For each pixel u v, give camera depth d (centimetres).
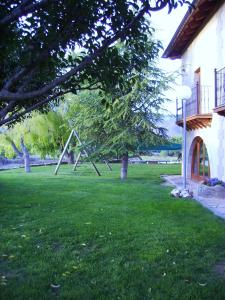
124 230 625
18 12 252
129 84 365
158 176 1775
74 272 436
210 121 1282
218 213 780
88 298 367
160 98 1488
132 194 1080
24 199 984
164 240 563
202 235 590
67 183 1409
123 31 290
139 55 380
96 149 1642
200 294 372
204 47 1365
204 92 1348
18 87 306
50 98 300
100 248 529
